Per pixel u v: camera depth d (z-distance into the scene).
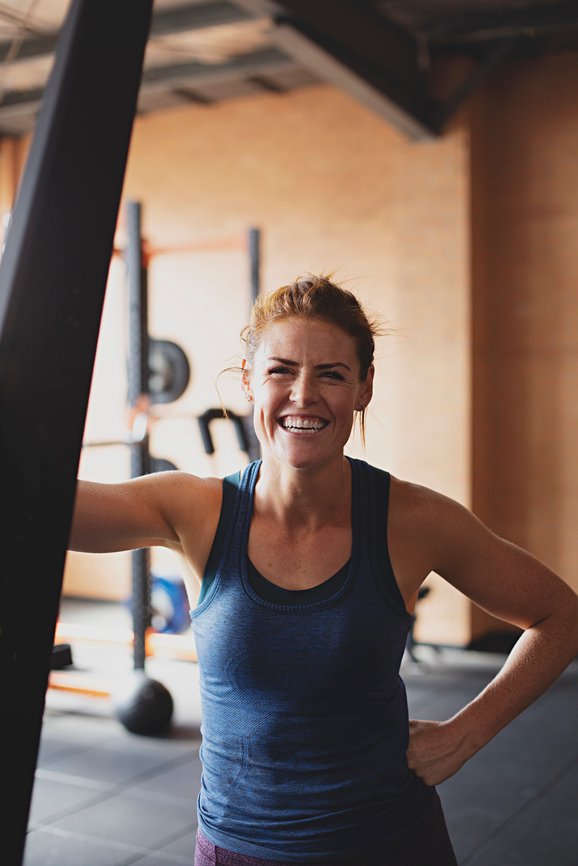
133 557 4.34
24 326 0.96
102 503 1.19
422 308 5.70
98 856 2.88
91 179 1.00
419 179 5.70
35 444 0.97
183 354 5.12
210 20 4.89
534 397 5.74
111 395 7.02
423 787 1.27
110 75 1.01
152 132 6.76
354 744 1.18
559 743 3.91
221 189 6.54
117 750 3.82
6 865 0.98
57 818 3.16
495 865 2.82
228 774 1.21
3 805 0.97
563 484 5.68
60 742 3.92
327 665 1.16
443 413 5.64
